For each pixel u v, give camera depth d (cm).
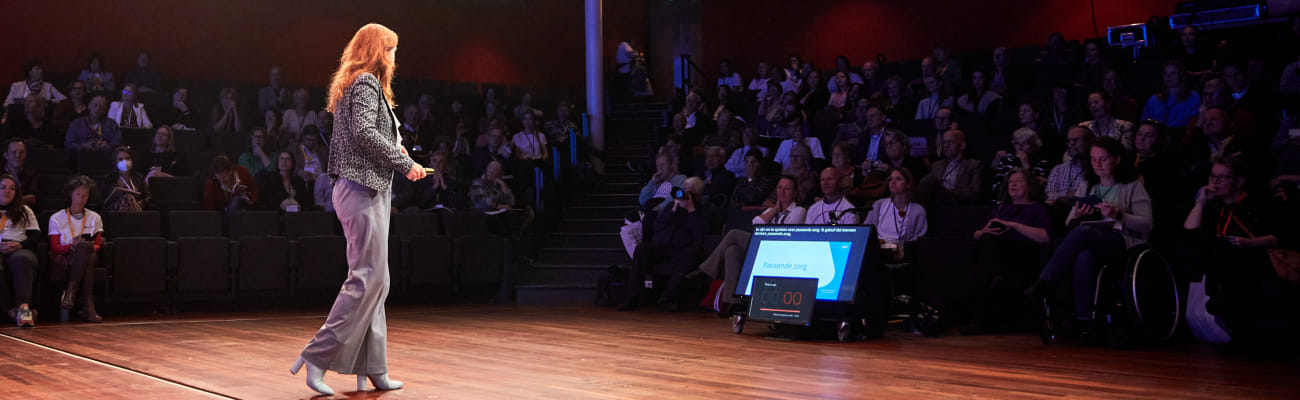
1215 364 394
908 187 591
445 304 796
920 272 562
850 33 1445
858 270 495
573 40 1566
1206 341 471
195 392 322
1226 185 473
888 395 315
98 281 658
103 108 888
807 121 917
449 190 871
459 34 1477
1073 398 308
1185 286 480
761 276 532
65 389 330
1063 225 569
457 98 1230
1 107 996
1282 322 443
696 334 536
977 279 520
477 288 825
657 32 1606
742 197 788
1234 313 452
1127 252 464
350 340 313
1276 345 446
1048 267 471
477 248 816
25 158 799
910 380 350
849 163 742
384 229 316
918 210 591
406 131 1041
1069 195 590
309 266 749
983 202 659
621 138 1210
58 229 639
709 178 862
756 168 792
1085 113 768
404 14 1431
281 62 1331
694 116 1125
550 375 367
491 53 1502
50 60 1166
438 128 1080
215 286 709
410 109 1053
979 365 393
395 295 784
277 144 938
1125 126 675
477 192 887
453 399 310
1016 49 1225
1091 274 463
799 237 529
